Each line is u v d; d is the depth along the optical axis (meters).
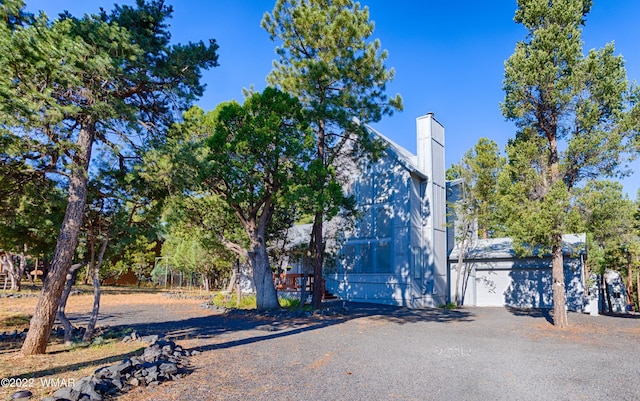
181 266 28.92
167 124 9.95
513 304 21.25
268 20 15.73
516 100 14.02
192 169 9.66
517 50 14.10
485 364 7.47
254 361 7.32
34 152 7.60
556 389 5.90
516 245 13.36
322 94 15.73
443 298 21.88
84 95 7.54
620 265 26.56
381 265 21.70
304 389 5.63
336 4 15.49
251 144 13.15
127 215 10.39
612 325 13.91
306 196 12.81
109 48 7.54
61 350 8.15
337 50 15.08
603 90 12.73
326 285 23.75
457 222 23.30
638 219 22.31
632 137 12.49
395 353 8.34
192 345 8.80
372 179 22.88
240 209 15.72
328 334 10.79
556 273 13.46
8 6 6.68
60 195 9.40
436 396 5.45
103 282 39.91
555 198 12.40
